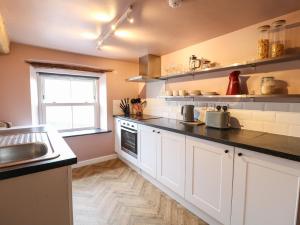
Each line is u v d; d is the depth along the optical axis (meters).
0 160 1.39
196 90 2.39
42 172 0.99
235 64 1.82
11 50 2.48
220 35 2.20
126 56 3.27
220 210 1.58
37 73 2.92
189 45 2.60
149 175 2.62
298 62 1.57
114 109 3.55
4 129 1.99
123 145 3.23
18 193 0.94
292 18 1.60
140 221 1.80
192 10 1.59
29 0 1.42
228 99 2.15
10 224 0.94
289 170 1.15
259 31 1.79
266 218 1.28
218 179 1.59
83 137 3.21
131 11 1.55
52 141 1.47
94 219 1.83
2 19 1.68
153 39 2.35
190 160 1.85
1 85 2.43
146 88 3.60
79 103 3.42
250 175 1.36
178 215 1.90
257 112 1.89
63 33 2.15
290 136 1.64
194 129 1.98
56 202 1.05
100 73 3.44
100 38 2.32
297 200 1.13
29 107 2.63
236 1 1.43
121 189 2.41
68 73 3.18
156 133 2.33
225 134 1.72
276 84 1.63
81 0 1.42
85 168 3.11
